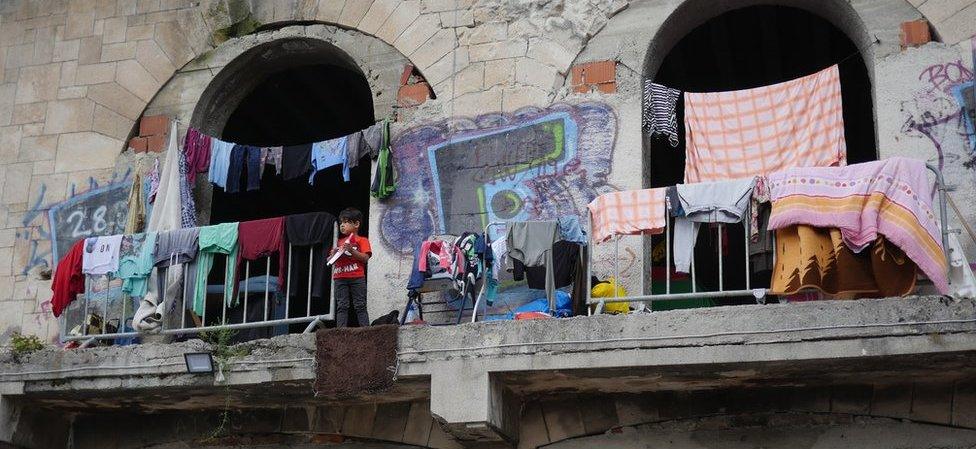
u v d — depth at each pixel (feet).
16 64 48.16
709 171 39.81
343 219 39.52
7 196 46.42
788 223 33.65
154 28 47.44
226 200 58.95
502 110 42.22
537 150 41.37
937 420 33.76
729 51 52.34
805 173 33.96
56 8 48.60
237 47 46.39
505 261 38.17
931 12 38.86
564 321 34.19
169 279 40.40
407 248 41.68
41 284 44.83
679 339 32.96
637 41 41.65
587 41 42.22
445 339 35.22
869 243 32.63
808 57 53.62
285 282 40.06
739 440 35.60
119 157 45.96
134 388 38.09
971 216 36.45
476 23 43.62
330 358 36.11
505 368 34.37
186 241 40.45
